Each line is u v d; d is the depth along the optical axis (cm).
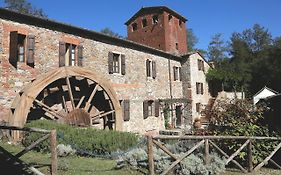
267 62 3081
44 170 593
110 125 1331
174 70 1925
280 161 805
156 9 2441
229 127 804
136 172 624
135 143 866
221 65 3359
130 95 1477
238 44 3875
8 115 953
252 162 720
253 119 825
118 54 1418
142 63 1591
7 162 628
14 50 951
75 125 1116
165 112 1789
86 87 1270
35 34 1054
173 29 2488
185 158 646
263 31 4134
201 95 2139
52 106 1134
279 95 916
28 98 958
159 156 656
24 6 3197
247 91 2739
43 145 787
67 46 1192
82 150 779
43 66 1073
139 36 2545
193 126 1728
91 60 1259
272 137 764
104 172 616
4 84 951
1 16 955
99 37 1306
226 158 702
